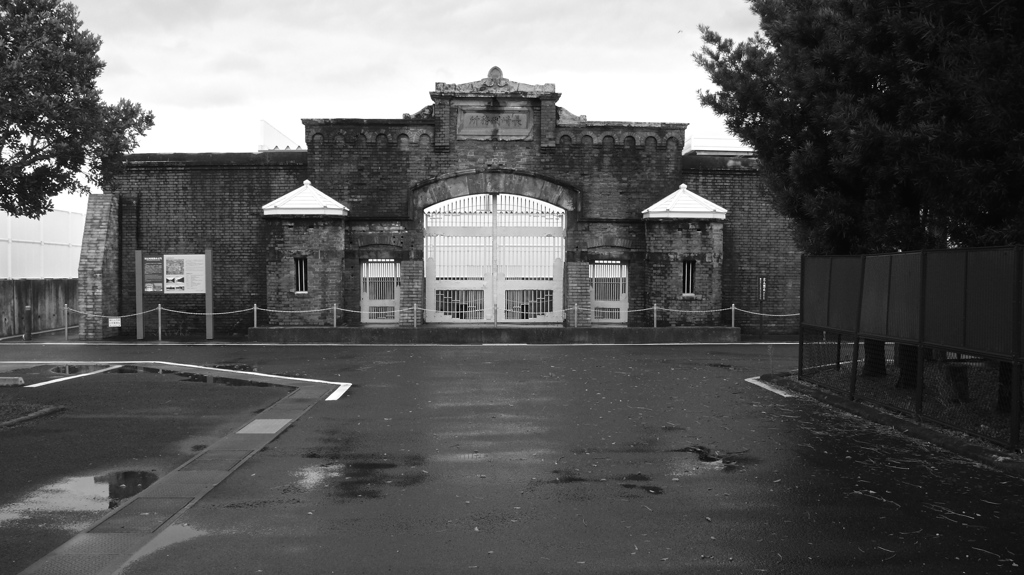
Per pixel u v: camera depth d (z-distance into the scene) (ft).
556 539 20.66
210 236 77.92
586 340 72.74
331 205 73.26
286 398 42.06
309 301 73.31
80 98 38.40
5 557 19.29
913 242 41.75
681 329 73.31
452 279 76.54
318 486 25.52
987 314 29.76
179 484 25.67
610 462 28.60
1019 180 33.40
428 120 76.48
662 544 20.30
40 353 63.98
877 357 42.75
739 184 79.46
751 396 43.01
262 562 19.04
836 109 39.24
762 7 49.47
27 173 38.81
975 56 31.58
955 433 31.63
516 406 39.75
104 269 76.28
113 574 18.28
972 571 18.57
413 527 21.58
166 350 65.87
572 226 76.95
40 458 29.25
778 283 79.97
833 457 29.43
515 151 76.89
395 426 34.88
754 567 18.80
